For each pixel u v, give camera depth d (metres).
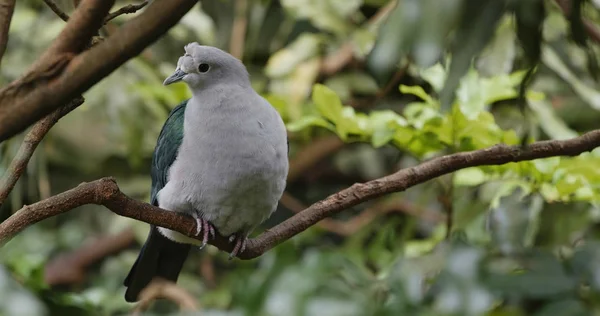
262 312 7.99
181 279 12.87
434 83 8.85
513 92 8.85
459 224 10.05
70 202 5.62
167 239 8.24
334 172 14.03
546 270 7.47
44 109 3.24
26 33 12.78
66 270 13.63
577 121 12.18
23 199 13.29
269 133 7.52
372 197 6.95
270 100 11.01
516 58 9.55
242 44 13.09
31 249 13.05
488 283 7.49
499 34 9.68
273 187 7.64
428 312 7.59
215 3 13.62
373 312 7.75
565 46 11.40
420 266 8.50
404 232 11.25
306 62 12.48
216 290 11.84
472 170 9.20
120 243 13.77
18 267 8.87
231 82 7.62
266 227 13.90
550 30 11.26
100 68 3.21
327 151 12.83
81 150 12.95
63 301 8.73
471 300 7.44
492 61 9.70
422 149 9.15
